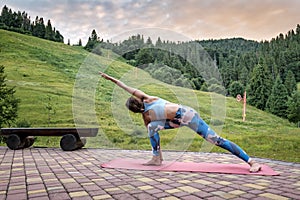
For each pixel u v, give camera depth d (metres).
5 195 2.13
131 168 3.33
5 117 8.09
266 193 2.23
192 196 2.12
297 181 2.71
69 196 2.11
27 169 3.30
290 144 5.23
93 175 2.94
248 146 5.35
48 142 7.68
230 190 2.32
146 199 2.04
